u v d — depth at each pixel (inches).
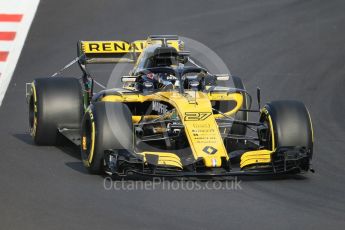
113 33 2755.9
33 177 1395.2
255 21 2933.1
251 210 1210.0
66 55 2556.6
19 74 2383.1
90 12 2992.1
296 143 1393.9
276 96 2204.7
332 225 1142.3
